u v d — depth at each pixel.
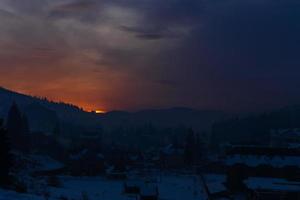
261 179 99.31
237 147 117.38
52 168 128.00
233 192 103.00
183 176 137.00
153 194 87.00
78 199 66.44
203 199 94.44
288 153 113.12
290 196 82.50
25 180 75.06
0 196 38.38
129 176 132.12
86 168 133.50
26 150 145.88
